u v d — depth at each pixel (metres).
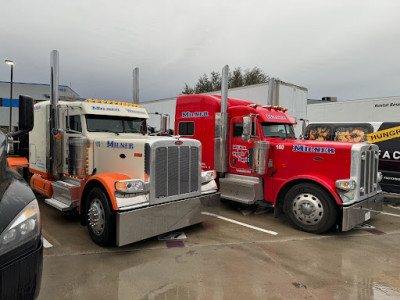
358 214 4.79
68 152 5.10
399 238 4.82
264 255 4.02
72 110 5.20
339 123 8.05
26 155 7.16
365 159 4.95
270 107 6.37
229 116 6.44
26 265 1.96
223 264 3.71
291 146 5.43
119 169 4.44
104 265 3.61
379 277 3.45
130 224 3.82
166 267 3.59
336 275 3.48
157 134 7.35
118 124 5.40
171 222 4.32
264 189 5.89
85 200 4.54
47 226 5.03
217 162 6.48
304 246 4.39
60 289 3.02
